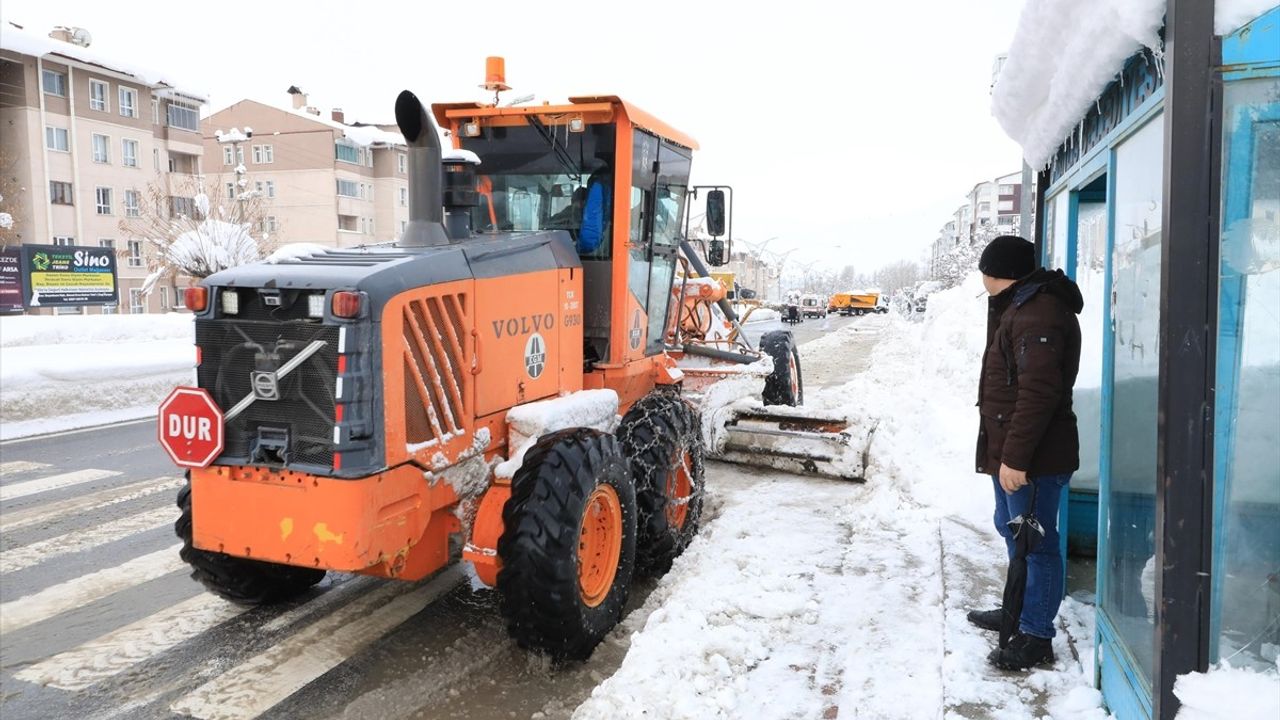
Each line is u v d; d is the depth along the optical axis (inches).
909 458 258.8
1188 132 87.2
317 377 126.6
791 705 126.0
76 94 1441.9
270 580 170.2
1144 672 102.7
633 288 210.8
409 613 176.2
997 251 130.8
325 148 2192.4
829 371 641.6
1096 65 114.7
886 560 184.5
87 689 145.6
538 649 150.3
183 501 156.6
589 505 153.9
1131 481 110.7
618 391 214.4
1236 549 91.3
